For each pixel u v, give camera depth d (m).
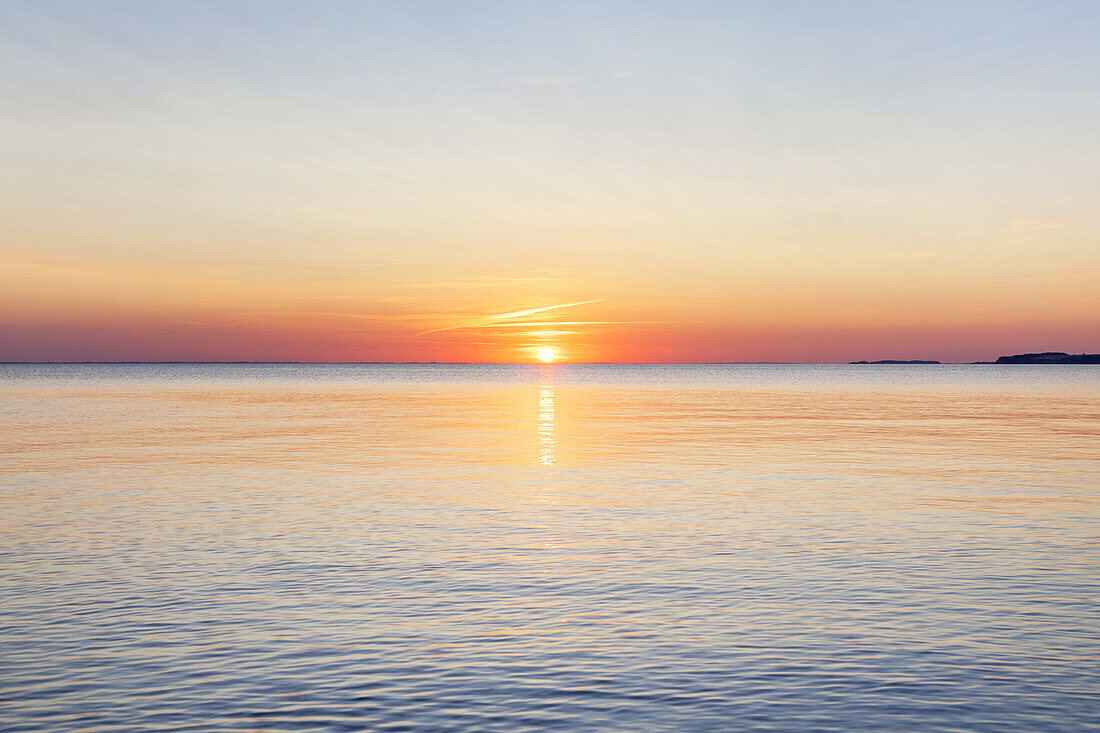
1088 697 12.30
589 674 13.26
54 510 27.33
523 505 28.61
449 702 12.23
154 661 13.77
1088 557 20.69
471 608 16.66
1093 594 17.45
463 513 27.05
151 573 19.25
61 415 77.62
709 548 21.88
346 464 40.28
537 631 15.28
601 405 101.62
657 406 98.94
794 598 17.27
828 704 12.12
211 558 20.72
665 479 35.06
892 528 24.34
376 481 34.44
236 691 12.60
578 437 55.88
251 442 51.72
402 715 11.81
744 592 17.73
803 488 32.34
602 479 35.06
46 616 16.05
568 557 20.91
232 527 24.61
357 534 23.67
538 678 13.10
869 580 18.62
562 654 14.12
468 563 20.30
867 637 14.89
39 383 194.12
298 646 14.49
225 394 132.38
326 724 11.54
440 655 14.08
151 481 34.16
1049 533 23.53
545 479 35.12
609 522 25.45
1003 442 51.59
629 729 11.38
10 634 15.02
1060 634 14.99
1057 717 11.67
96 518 25.94
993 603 16.86
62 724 11.53
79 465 39.38
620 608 16.64
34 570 19.47
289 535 23.50
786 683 12.87
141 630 15.27
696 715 11.79
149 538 23.03
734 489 32.19
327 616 16.12
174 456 43.53
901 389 164.38
